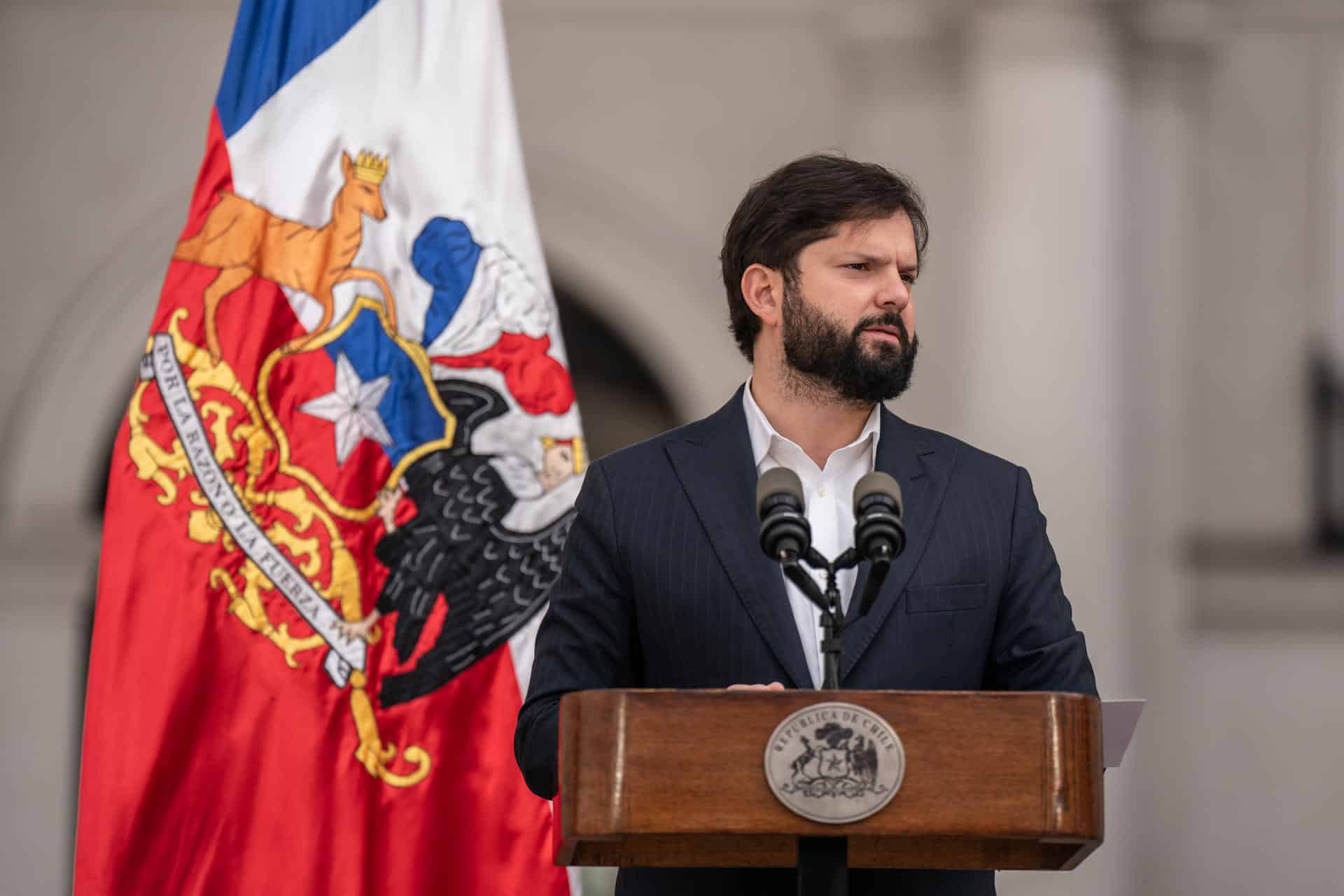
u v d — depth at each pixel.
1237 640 30.86
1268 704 30.70
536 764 10.10
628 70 31.58
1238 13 31.36
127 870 12.45
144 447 13.09
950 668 10.23
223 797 12.69
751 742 8.33
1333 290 31.42
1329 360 31.33
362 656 13.14
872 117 29.78
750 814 8.28
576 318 32.16
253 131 13.82
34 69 30.84
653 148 31.55
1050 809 8.34
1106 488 27.94
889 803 8.29
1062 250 28.19
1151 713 29.81
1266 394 31.36
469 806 13.14
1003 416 27.98
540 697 10.45
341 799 12.84
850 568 10.32
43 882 30.02
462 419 13.80
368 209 13.90
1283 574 30.91
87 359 30.62
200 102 30.95
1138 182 29.77
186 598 12.86
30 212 30.69
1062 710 8.43
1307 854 30.56
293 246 13.69
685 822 8.28
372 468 13.53
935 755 8.34
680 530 10.59
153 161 30.86
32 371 30.61
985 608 10.38
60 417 30.58
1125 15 29.00
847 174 10.78
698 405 31.33
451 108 14.26
